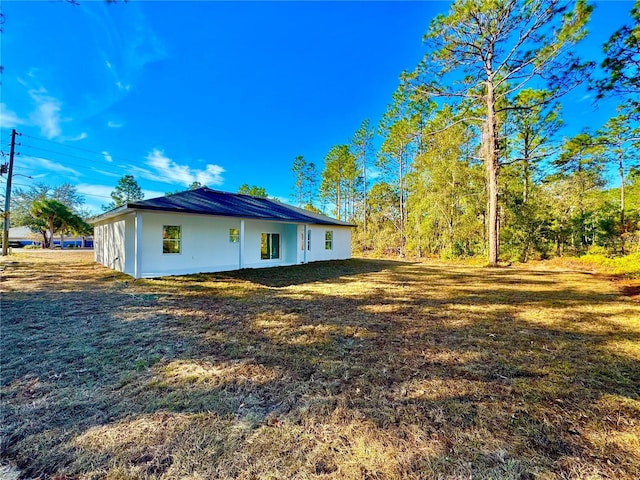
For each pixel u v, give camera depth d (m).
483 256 15.56
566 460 1.67
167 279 8.59
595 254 13.91
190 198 11.02
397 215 22.58
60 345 3.43
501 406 2.24
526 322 4.56
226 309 5.23
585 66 9.45
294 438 1.85
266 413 2.13
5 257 15.69
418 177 18.00
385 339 3.77
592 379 2.70
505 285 8.01
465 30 11.30
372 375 2.77
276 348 3.43
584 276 9.75
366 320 4.62
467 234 16.23
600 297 6.46
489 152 12.80
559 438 1.87
